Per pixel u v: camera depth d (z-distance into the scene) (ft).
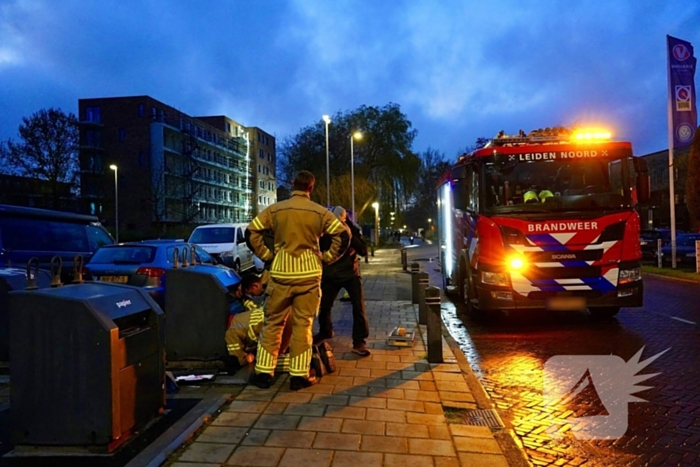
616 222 26.27
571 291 26.12
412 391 15.99
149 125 198.70
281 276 15.81
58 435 11.07
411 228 299.99
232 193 268.41
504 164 27.43
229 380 16.62
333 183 135.13
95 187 182.60
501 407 15.81
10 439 11.19
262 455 11.30
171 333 18.15
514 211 26.78
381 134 144.25
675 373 19.07
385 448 11.81
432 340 19.61
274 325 16.24
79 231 32.71
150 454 10.98
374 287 49.73
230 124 273.13
